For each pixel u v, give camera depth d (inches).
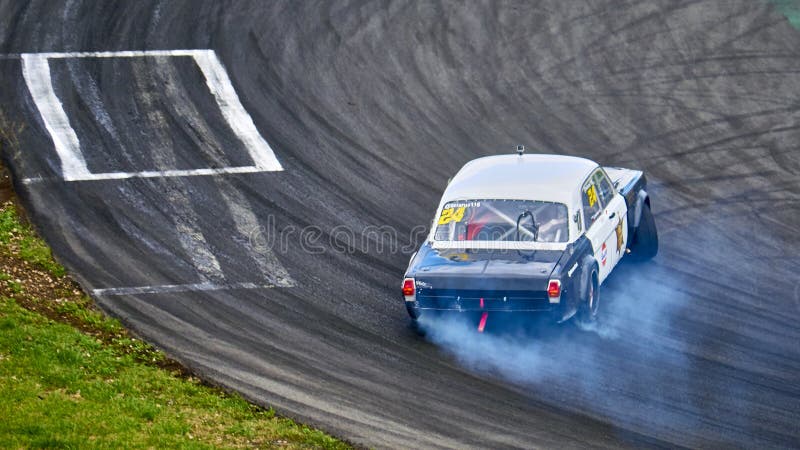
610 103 2908.5
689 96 2957.7
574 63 3065.9
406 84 2903.5
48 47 2908.5
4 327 1674.5
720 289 2110.0
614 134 2778.1
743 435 1605.6
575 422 1610.5
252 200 2343.8
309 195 2388.0
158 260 2079.2
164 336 1800.0
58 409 1449.3
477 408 1631.4
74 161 2432.3
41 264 1987.0
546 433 1572.3
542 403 1659.7
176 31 3034.0
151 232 2182.6
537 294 1732.3
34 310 1795.0
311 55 2984.7
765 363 1829.5
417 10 3248.0
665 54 3134.8
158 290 1967.3
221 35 3031.5
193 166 2460.6
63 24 3021.7
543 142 2721.5
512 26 3208.7
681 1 3395.7
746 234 2363.4
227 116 2682.1
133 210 2258.9
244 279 2037.4
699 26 3267.7
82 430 1401.3
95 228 2176.4
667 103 2923.2
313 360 1756.9
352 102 2800.2
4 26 2987.2
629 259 2220.7
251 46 2994.6
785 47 3189.0
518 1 3336.6
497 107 2851.9
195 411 1537.9
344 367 1739.7
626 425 1611.7
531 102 2888.8
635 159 2679.6
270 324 1875.0
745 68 3088.1
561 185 1910.7
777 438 1604.3
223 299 1955.0
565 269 1761.8
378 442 1514.5
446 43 3100.4
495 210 1881.2
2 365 1553.9
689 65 3090.6
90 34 2987.2
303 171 2484.0
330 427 1551.4
